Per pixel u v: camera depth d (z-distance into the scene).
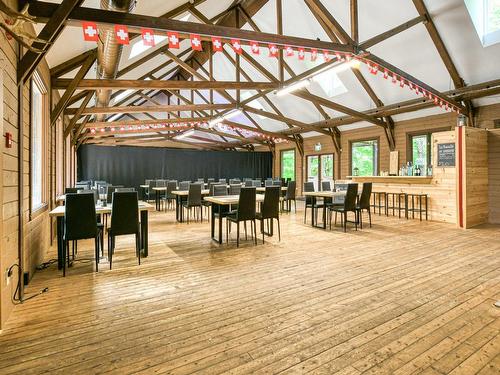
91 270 3.45
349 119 9.38
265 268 3.50
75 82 4.61
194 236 5.32
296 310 2.42
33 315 2.34
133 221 3.63
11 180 2.42
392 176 7.43
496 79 6.25
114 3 2.79
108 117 11.41
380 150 9.59
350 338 2.00
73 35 3.75
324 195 5.87
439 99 6.45
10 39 2.28
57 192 5.49
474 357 1.78
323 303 2.54
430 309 2.42
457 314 2.33
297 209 9.20
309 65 8.44
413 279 3.10
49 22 2.58
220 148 15.70
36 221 3.46
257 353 1.83
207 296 2.71
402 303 2.53
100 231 4.00
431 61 6.73
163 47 6.78
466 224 5.96
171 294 2.76
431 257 3.91
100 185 8.65
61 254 3.51
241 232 5.69
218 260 3.83
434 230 5.77
